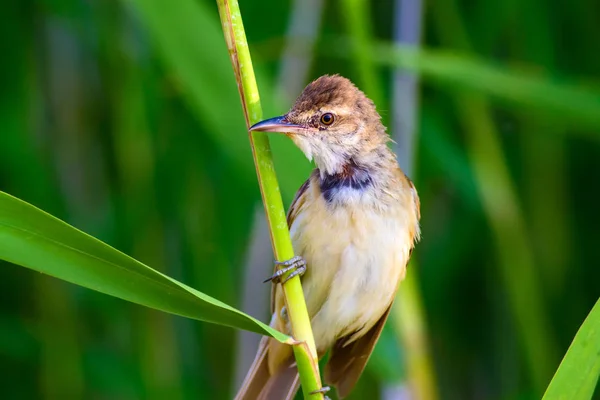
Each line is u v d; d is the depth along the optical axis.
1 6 9.98
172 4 7.42
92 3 9.88
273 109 7.48
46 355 10.07
